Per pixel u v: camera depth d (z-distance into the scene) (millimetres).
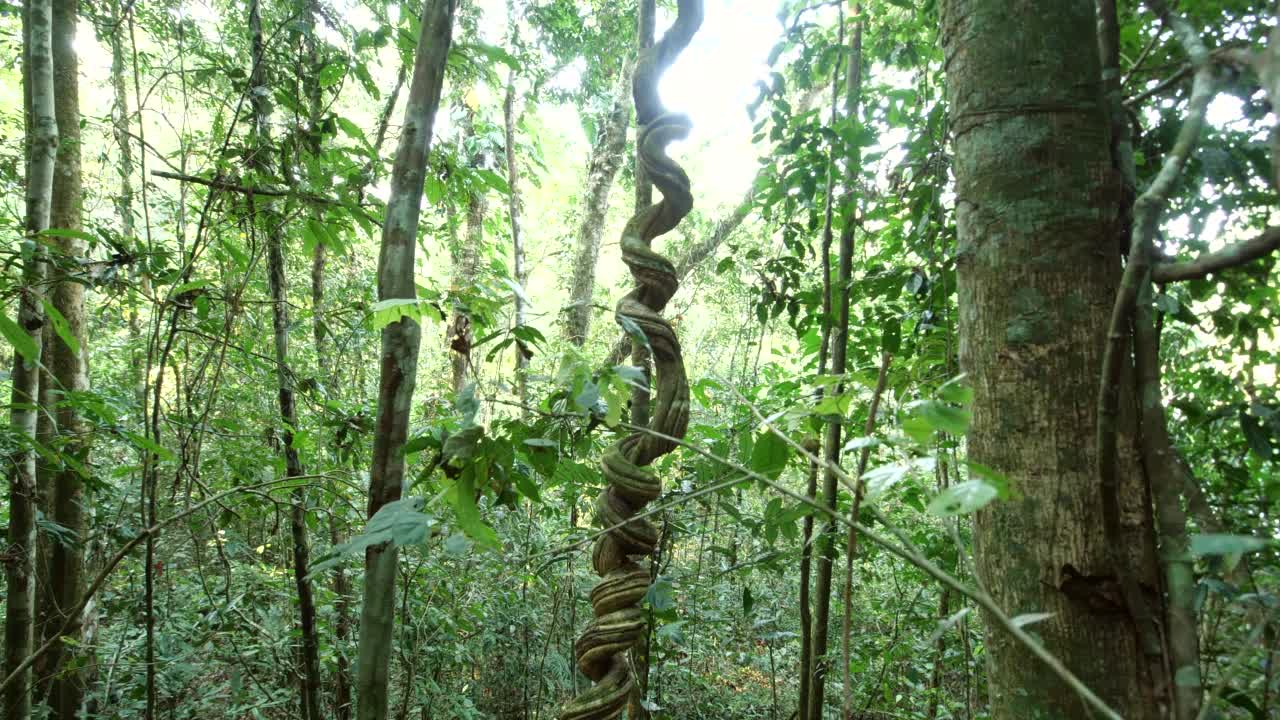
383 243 1783
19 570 2354
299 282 5023
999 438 1231
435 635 3742
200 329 2699
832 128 2537
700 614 4258
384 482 1724
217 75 3084
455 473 1410
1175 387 2031
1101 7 1400
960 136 1356
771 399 2869
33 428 2324
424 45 1817
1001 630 1214
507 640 4273
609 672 1799
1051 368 1191
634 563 1861
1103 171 1244
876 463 2406
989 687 1252
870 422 1182
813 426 1826
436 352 7133
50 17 2482
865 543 3037
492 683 4477
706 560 5016
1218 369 2053
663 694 4215
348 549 1272
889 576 4520
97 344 5773
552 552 1861
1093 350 1184
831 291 2715
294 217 2543
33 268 2092
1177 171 944
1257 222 1694
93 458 3811
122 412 2713
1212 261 1083
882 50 3146
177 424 2643
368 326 2684
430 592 3701
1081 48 1272
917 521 3223
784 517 1803
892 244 2891
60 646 2975
